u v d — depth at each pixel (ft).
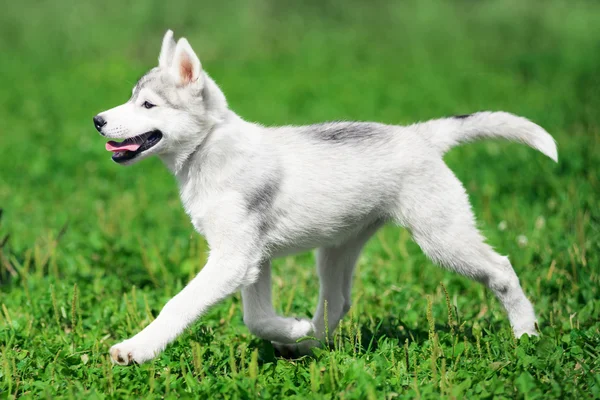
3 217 32.48
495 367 17.81
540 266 25.35
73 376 18.34
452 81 62.34
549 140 20.63
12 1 79.15
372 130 20.16
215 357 19.19
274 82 62.80
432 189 19.76
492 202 32.19
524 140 20.94
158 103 18.67
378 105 54.24
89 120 50.96
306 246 20.11
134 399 16.71
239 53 73.77
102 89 60.54
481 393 16.49
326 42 76.33
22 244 28.94
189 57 18.51
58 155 42.32
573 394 16.33
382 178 19.56
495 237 27.68
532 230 28.60
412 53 73.26
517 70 66.13
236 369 18.26
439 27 78.38
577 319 21.15
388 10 82.12
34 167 40.14
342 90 59.47
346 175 19.39
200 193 18.95
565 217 29.22
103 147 43.60
